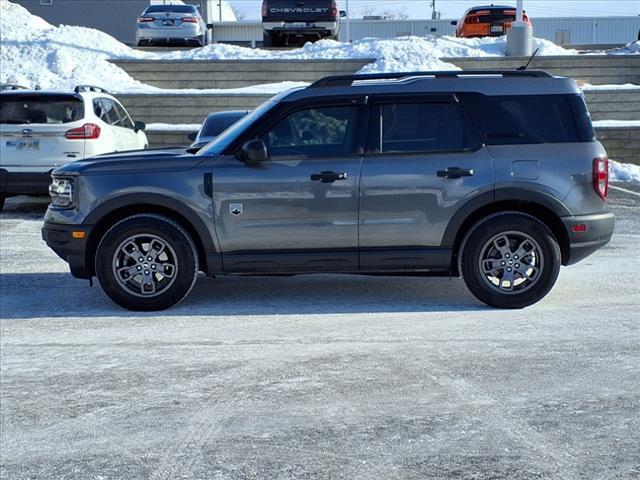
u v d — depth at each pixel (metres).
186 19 25.33
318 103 7.05
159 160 7.07
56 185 7.20
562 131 7.02
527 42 21.92
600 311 6.93
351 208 6.94
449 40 23.11
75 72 21.22
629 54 21.59
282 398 5.02
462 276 7.03
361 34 44.25
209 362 5.71
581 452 4.24
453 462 4.14
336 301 7.39
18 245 10.23
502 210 7.04
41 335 6.41
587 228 6.96
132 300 7.02
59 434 4.57
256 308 7.17
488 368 5.51
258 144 6.80
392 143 7.00
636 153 17.62
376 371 5.47
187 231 7.12
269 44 25.45
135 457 4.27
